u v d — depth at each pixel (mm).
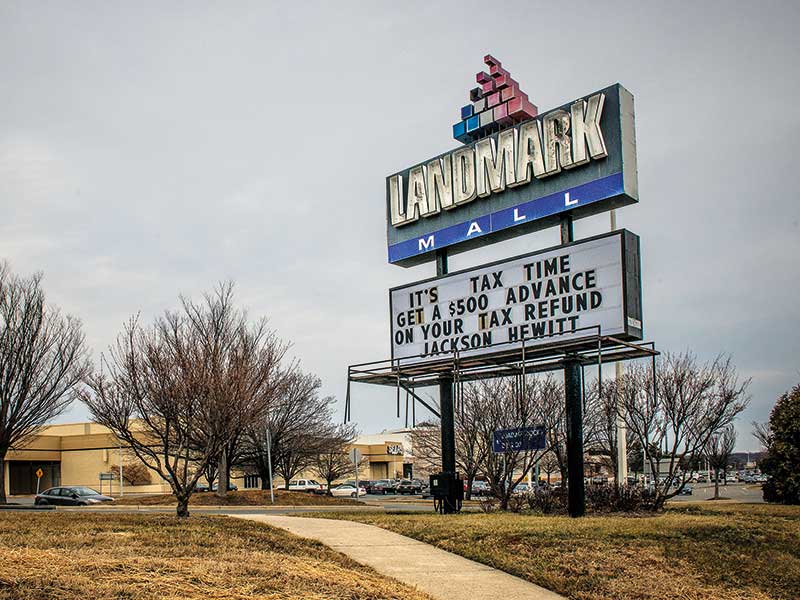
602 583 13359
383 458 92000
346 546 15633
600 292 20203
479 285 22969
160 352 30156
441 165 24375
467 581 13070
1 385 31797
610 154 20453
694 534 16828
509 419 30203
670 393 26797
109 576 10211
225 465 38531
